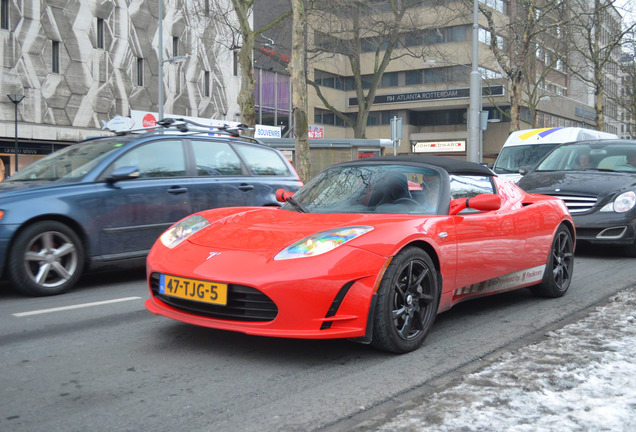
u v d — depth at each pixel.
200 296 3.56
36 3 29.53
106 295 5.49
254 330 3.42
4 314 4.69
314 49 33.56
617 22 31.33
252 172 7.21
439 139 52.81
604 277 6.70
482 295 4.62
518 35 30.73
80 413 2.73
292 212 4.37
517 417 2.58
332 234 3.61
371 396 2.97
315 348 3.81
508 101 48.19
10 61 28.61
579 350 3.64
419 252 3.75
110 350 3.73
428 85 50.75
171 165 6.40
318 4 28.09
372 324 3.50
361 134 35.84
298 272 3.38
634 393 2.86
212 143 6.93
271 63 42.59
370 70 53.19
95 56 32.19
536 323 4.55
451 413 2.64
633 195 8.09
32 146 29.81
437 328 4.41
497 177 5.18
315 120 51.28
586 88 61.00
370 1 34.22
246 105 18.44
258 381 3.19
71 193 5.54
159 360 3.54
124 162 6.01
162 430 2.55
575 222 8.23
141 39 34.59
